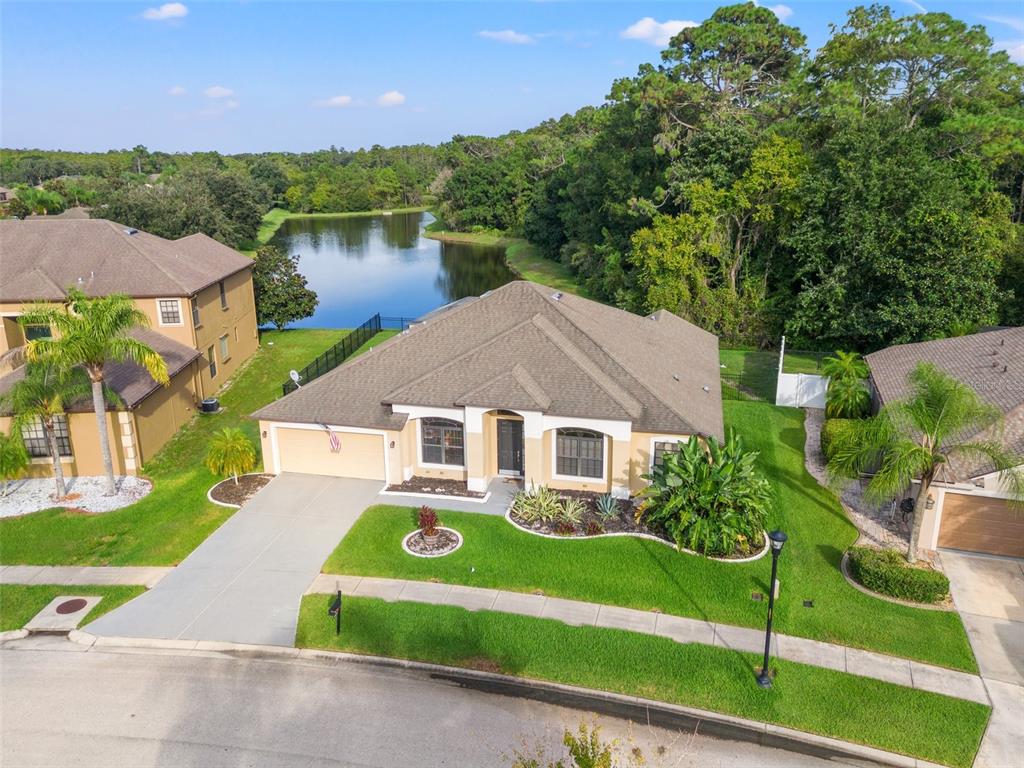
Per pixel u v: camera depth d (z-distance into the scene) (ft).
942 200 126.11
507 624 55.93
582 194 229.04
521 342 80.12
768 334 150.10
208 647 54.54
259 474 84.69
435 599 59.41
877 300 130.21
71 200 388.37
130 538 70.85
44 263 111.04
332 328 183.62
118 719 47.55
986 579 61.77
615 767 42.93
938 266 121.90
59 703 49.11
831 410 95.40
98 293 107.24
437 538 68.03
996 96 161.17
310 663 52.85
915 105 163.53
